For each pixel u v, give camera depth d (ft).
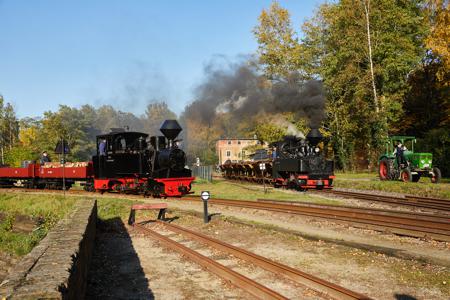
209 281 25.89
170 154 70.03
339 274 25.88
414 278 24.32
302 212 48.83
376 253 30.19
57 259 17.28
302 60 114.32
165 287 25.36
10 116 252.01
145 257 33.58
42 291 12.76
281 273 25.61
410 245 33.35
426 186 69.72
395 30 118.62
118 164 78.23
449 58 99.55
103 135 80.94
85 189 91.71
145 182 73.41
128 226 49.67
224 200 63.05
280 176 92.02
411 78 130.62
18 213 75.25
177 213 55.88
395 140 93.45
